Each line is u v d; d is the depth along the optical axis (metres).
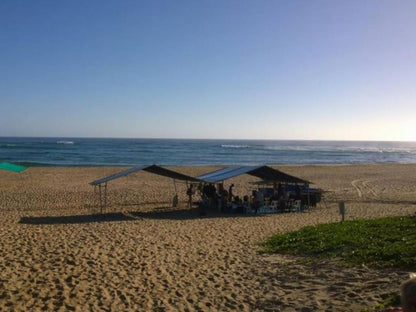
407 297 2.92
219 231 15.60
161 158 79.94
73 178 37.84
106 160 71.69
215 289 9.17
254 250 12.55
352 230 12.97
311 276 9.55
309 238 12.73
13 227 15.68
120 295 8.80
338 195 28.58
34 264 10.80
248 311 7.94
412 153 124.06
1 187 30.53
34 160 67.81
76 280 9.66
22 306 8.12
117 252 12.18
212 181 21.27
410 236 11.11
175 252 12.30
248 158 84.38
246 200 22.92
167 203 24.42
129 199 25.75
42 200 24.92
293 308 7.87
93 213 20.34
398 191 31.02
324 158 88.44
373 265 9.56
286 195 22.47
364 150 146.12
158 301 8.48
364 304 7.54
